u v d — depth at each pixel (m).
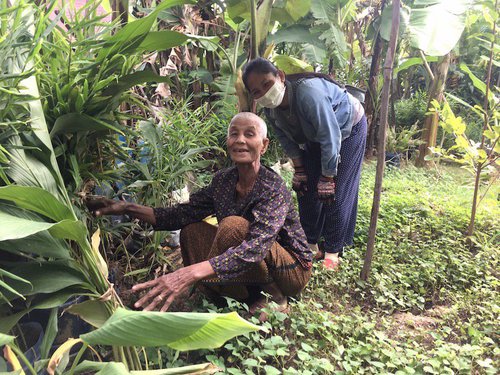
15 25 1.49
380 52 6.14
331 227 3.11
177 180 2.90
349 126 2.96
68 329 1.98
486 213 4.06
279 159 5.46
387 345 2.10
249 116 2.17
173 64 3.92
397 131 8.20
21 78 1.47
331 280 2.84
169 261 2.84
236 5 3.88
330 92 2.84
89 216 2.15
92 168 2.14
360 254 3.34
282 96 2.73
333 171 2.82
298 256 2.39
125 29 1.73
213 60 5.01
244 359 2.05
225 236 2.14
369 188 4.98
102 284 1.64
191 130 3.00
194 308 2.41
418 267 3.13
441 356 2.04
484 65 8.25
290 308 2.49
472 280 3.00
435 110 3.93
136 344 1.21
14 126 1.53
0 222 1.31
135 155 2.70
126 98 2.13
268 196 2.19
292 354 2.14
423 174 6.02
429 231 3.76
